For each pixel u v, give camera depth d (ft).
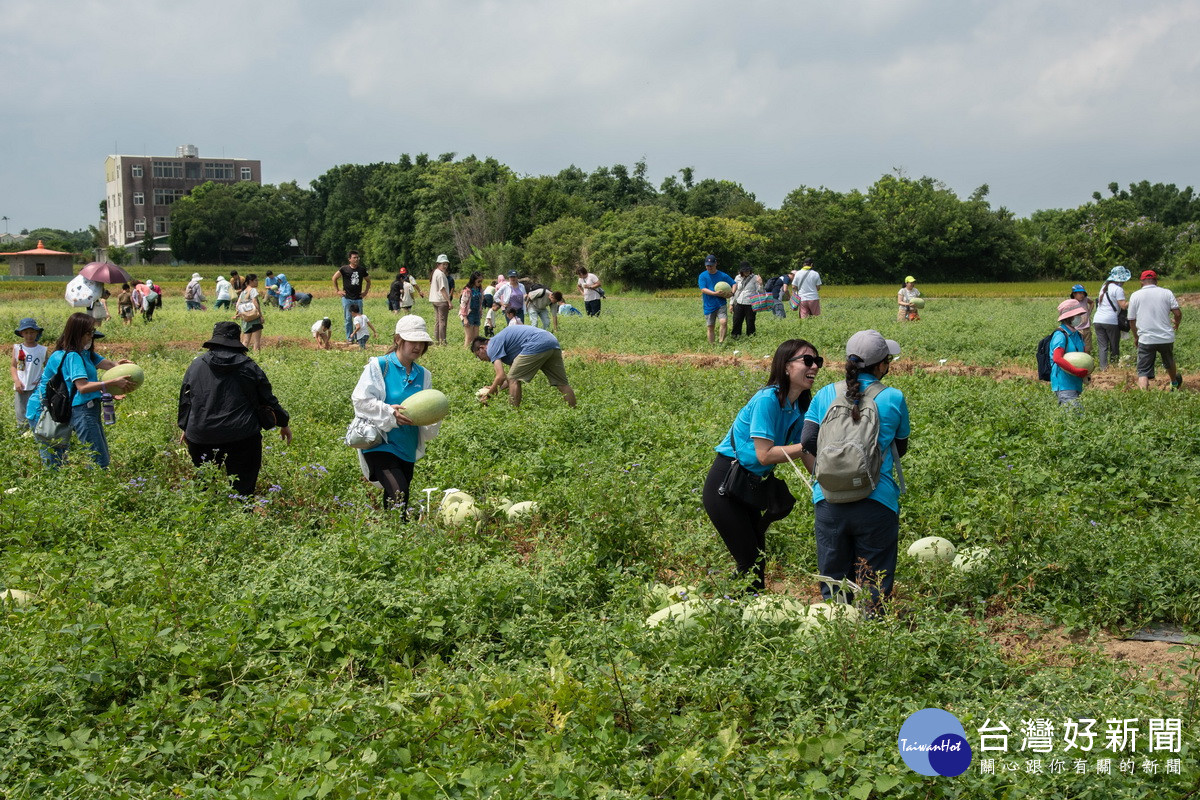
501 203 264.52
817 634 17.98
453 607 20.12
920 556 24.61
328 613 19.57
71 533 25.82
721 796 13.74
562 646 18.72
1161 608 21.81
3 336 82.48
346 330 79.20
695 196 299.38
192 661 17.61
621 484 27.89
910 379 51.19
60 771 14.85
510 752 15.17
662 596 21.25
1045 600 22.47
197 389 29.55
